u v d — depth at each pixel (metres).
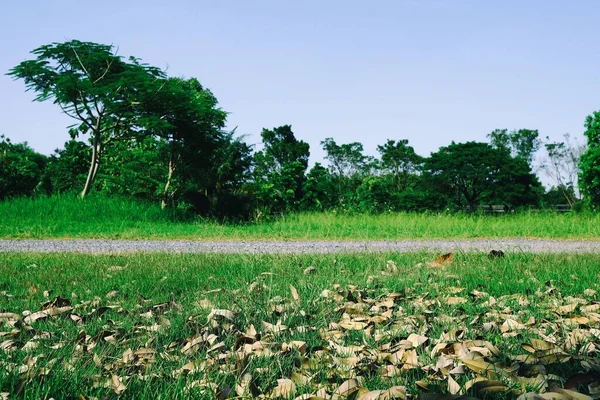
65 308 4.42
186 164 23.33
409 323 3.92
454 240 14.07
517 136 84.94
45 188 29.91
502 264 7.06
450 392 2.43
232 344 3.44
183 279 6.04
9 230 15.64
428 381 2.63
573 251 10.00
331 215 19.36
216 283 5.88
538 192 60.53
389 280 5.85
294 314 4.22
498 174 58.41
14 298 5.16
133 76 21.05
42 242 12.78
